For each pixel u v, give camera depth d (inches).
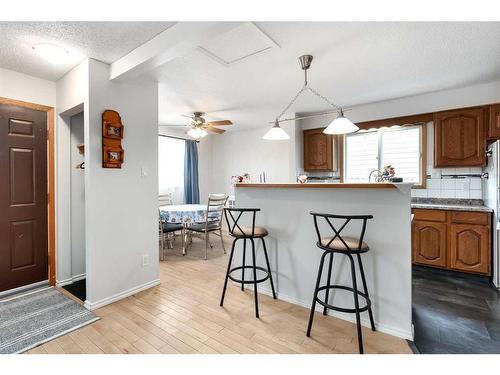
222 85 125.0
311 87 128.6
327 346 70.2
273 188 98.6
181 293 104.0
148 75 110.3
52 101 111.4
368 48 90.7
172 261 145.7
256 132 224.4
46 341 72.8
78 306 93.0
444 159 132.6
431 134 144.2
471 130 126.0
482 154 123.3
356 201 81.0
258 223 103.3
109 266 96.2
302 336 74.7
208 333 76.4
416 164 149.6
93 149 92.3
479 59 100.0
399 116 149.0
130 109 104.6
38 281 109.7
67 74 104.0
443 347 70.0
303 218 92.0
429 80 121.5
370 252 78.7
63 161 114.1
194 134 165.9
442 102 136.4
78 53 88.8
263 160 220.5
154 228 112.2
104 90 95.9
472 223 117.6
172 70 106.6
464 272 120.7
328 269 83.7
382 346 69.9
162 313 88.0
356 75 115.0
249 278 108.4
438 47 90.4
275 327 79.4
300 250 93.0
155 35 78.3
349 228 82.1
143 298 99.4
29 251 107.2
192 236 210.5
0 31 74.4
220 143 249.8
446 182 140.6
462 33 81.5
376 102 155.2
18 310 90.0
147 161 110.1
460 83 125.2
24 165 105.2
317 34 81.5
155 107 115.1
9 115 101.0
